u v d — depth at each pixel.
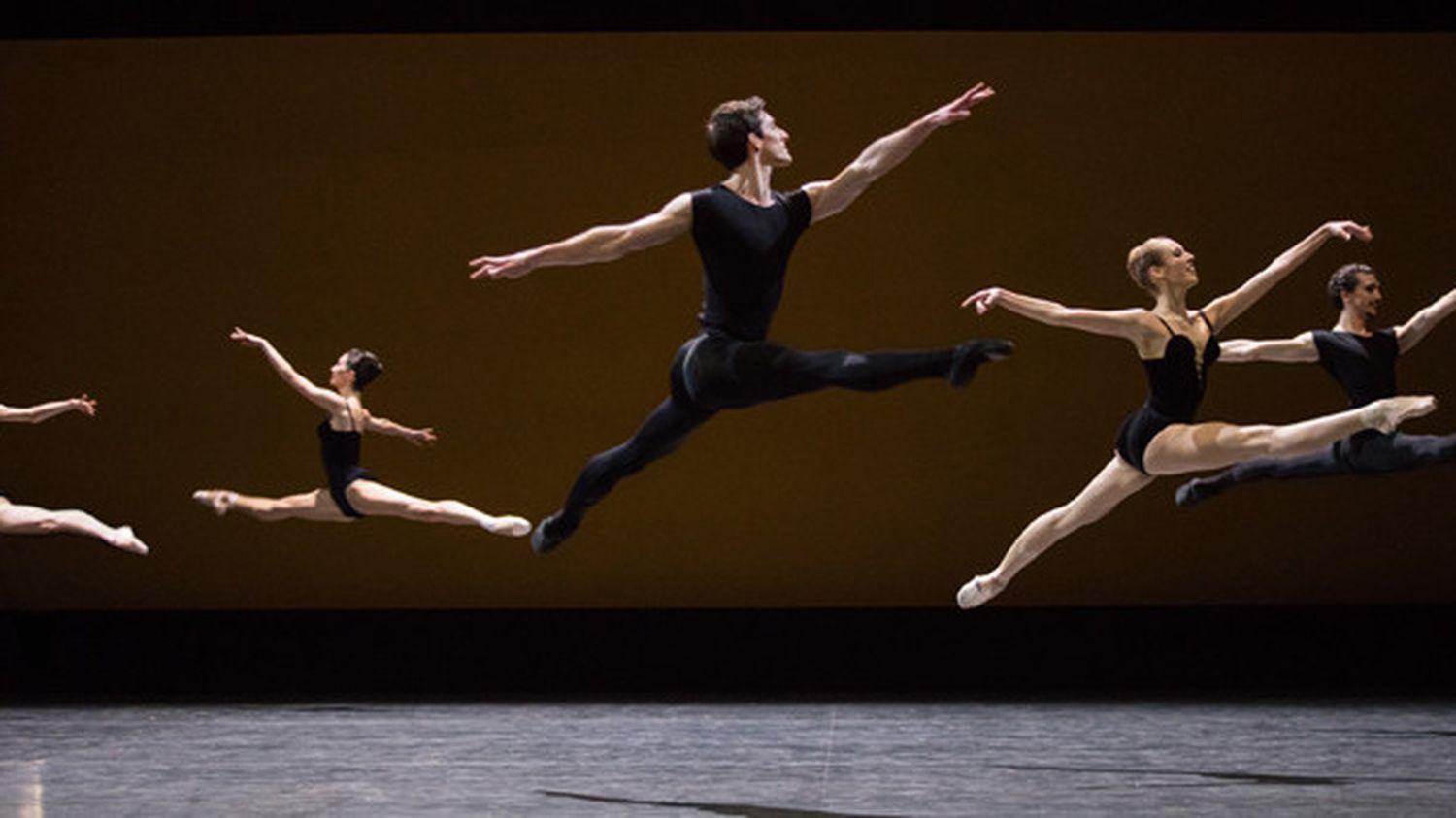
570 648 11.33
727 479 12.98
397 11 12.87
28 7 12.80
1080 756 6.91
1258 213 12.75
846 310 12.82
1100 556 13.00
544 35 12.95
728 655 10.98
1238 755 6.88
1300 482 12.88
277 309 12.98
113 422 13.01
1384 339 7.84
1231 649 10.99
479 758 6.95
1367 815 5.40
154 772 6.55
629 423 12.94
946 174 12.83
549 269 12.96
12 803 5.81
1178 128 12.80
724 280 5.52
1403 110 12.73
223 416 12.98
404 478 12.95
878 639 11.65
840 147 12.83
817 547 12.96
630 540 13.03
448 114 12.95
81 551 13.03
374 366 10.27
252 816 5.51
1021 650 11.05
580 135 12.90
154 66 13.03
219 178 12.98
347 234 12.96
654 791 6.05
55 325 13.02
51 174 13.03
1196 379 7.00
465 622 12.59
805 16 12.83
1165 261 7.10
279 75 12.98
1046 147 12.80
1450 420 12.71
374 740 7.52
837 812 5.55
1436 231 12.73
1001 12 12.78
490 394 12.95
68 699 9.25
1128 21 12.77
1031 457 12.85
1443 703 8.57
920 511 12.91
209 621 12.71
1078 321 6.84
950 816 5.45
